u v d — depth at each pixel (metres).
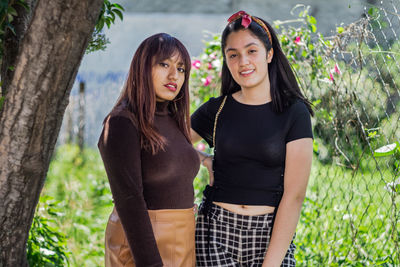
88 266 4.02
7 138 2.04
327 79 3.47
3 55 2.31
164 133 2.29
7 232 2.14
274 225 2.39
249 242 2.42
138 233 2.07
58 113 2.05
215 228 2.48
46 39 1.92
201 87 4.77
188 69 2.37
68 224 4.78
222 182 2.51
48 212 3.56
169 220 2.22
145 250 2.07
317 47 3.71
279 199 2.43
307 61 3.75
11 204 2.10
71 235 4.56
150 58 2.22
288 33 3.91
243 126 2.48
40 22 1.91
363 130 3.12
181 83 2.33
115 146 2.08
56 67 1.96
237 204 2.44
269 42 2.52
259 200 2.42
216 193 2.52
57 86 1.99
